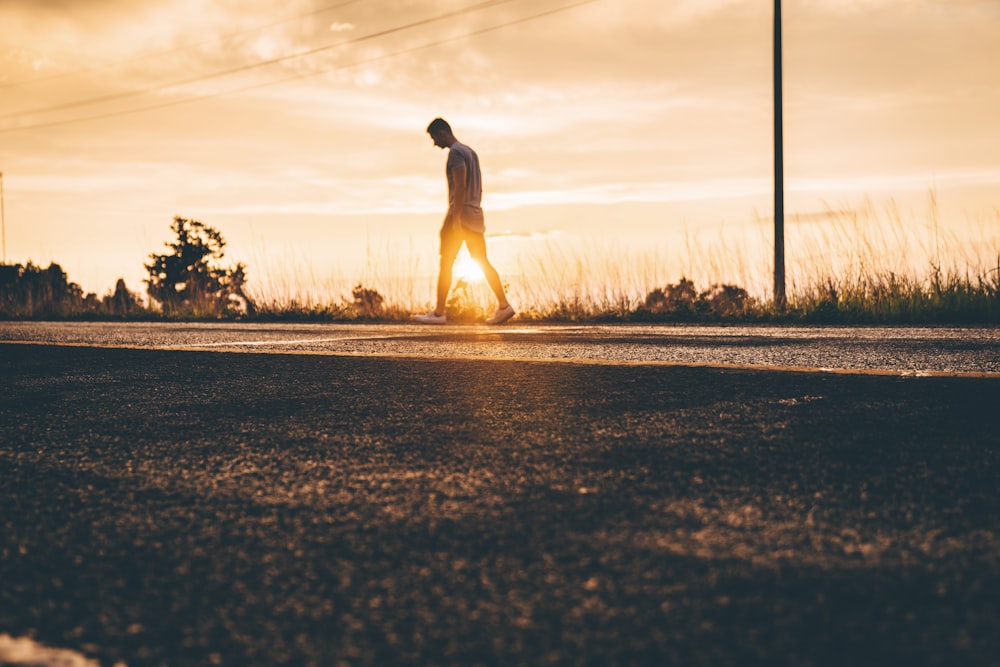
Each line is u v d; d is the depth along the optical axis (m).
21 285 18.14
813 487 2.36
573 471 2.57
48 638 1.53
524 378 4.47
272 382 4.59
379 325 10.12
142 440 3.19
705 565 1.79
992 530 1.99
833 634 1.46
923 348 5.56
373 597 1.67
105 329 10.45
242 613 1.61
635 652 1.42
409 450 2.90
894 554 1.84
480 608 1.60
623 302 11.59
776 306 10.80
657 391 3.94
